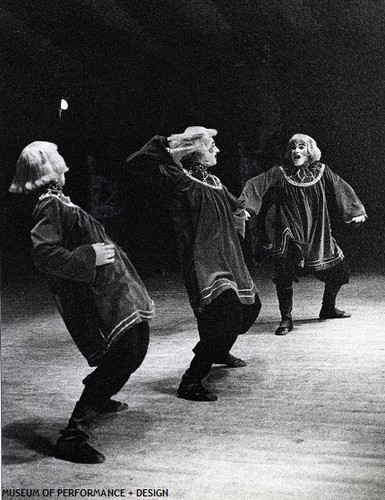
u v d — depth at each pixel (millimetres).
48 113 11305
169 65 10656
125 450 3395
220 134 11477
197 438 3516
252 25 10195
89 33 9180
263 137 11422
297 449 3312
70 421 3355
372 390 4160
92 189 10297
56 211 3346
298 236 5742
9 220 12273
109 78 10594
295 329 5883
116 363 3307
